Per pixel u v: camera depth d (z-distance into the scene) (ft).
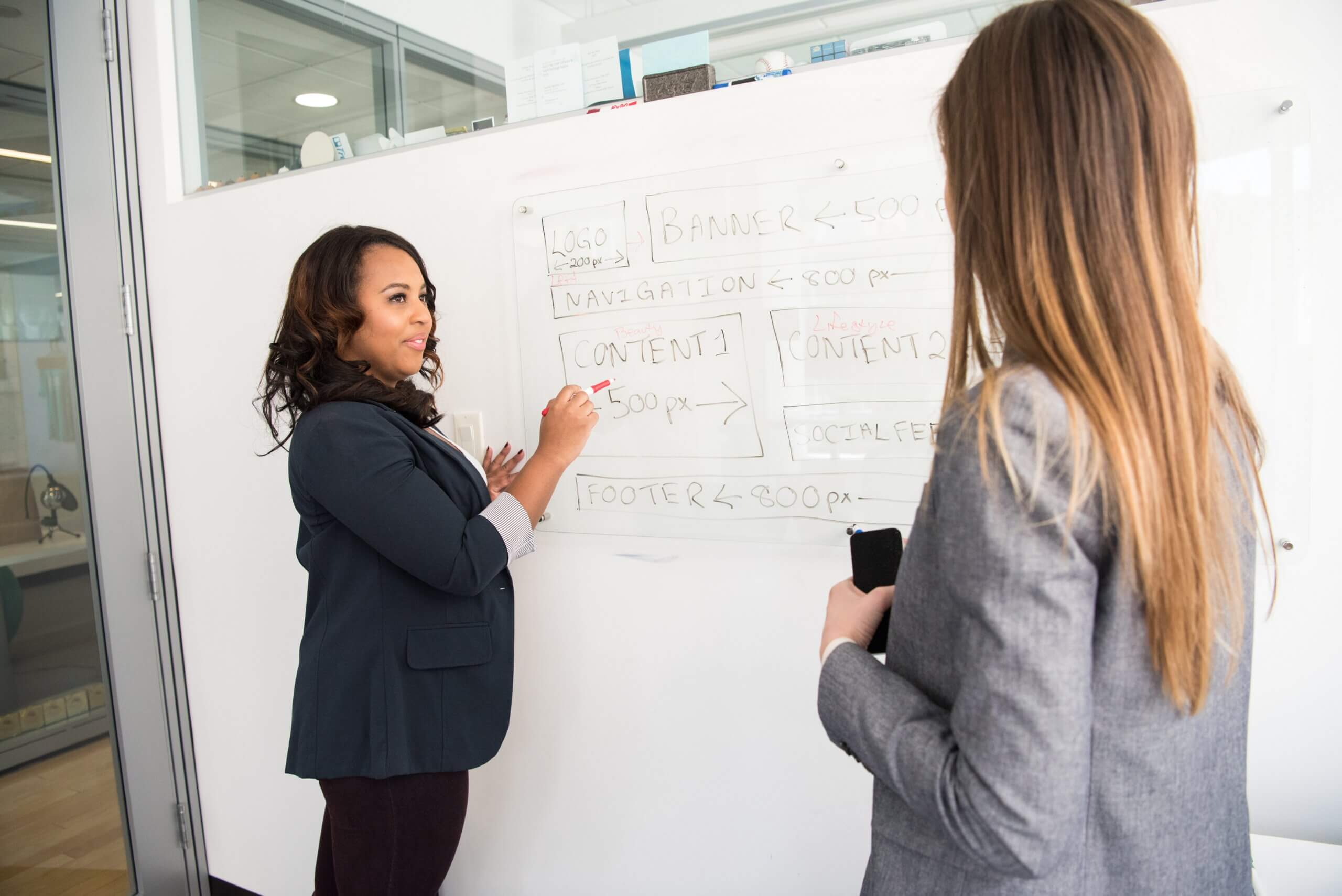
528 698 5.49
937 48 4.02
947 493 1.87
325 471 3.84
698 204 4.63
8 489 5.94
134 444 6.65
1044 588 1.67
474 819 5.78
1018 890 1.89
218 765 6.88
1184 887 1.88
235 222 6.27
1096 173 1.78
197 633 6.86
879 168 4.18
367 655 4.05
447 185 5.42
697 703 4.97
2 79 5.82
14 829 6.05
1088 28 1.84
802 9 5.09
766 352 4.54
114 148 6.55
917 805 1.89
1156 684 1.82
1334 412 3.59
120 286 6.58
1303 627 3.72
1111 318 1.76
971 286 2.06
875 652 2.52
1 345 5.81
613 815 5.31
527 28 5.90
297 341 4.19
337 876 4.24
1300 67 3.50
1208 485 1.78
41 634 6.15
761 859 4.91
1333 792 3.79
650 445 4.90
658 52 4.92
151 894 6.67
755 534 4.67
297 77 6.50
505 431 5.41
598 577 5.16
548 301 5.15
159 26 6.51
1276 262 3.57
